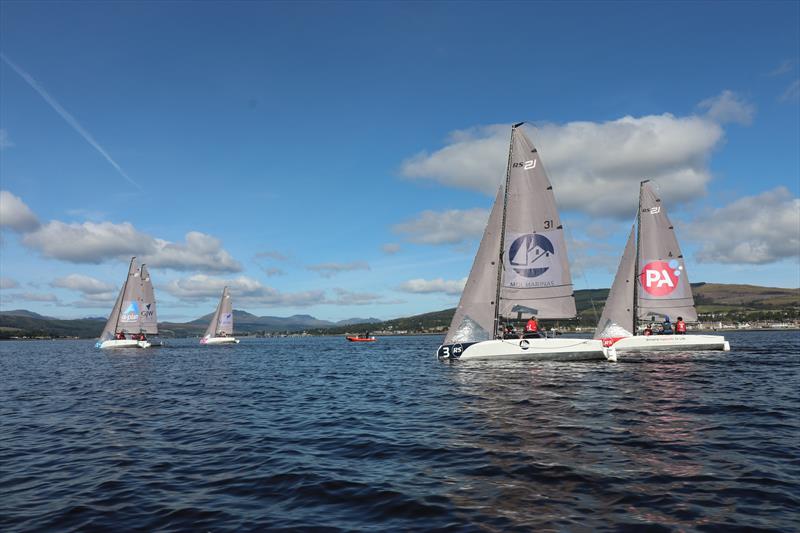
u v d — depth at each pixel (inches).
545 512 263.7
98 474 363.9
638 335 1450.5
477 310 1138.0
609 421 498.3
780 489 293.3
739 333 5236.2
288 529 251.6
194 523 264.5
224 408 677.9
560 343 1085.8
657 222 1483.8
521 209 1149.7
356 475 343.6
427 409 613.0
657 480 313.0
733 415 525.0
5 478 357.7
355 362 1750.7
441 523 252.5
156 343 3181.6
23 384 1056.2
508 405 604.1
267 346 4192.9
